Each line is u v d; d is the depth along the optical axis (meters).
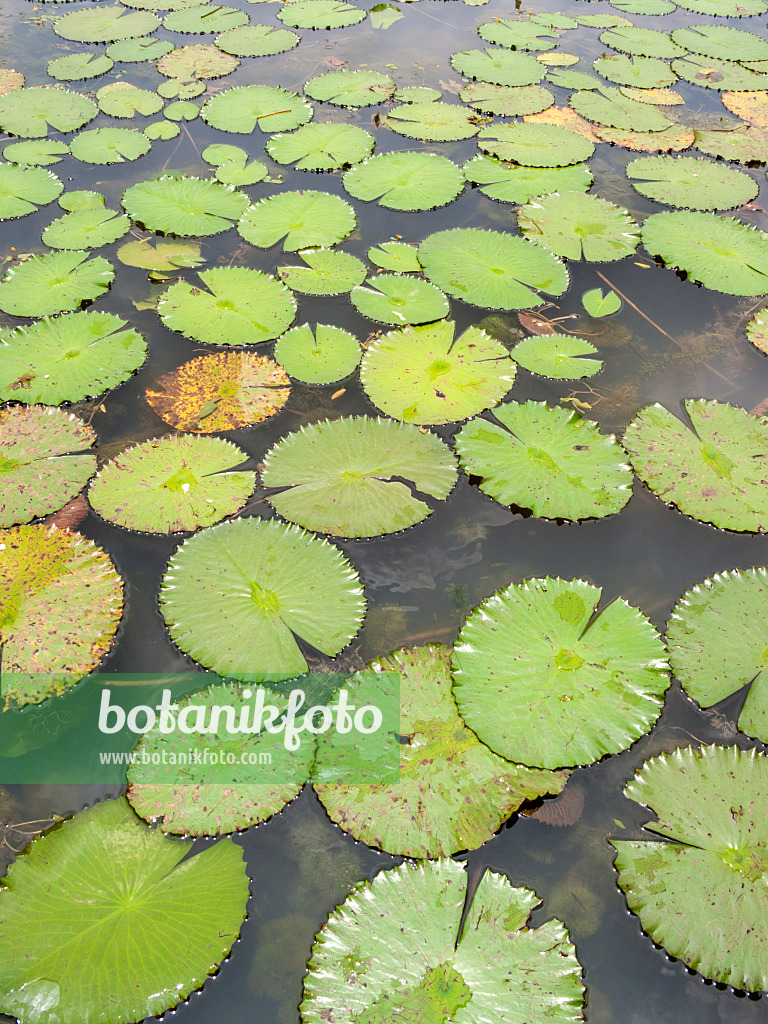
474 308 3.39
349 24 6.04
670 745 1.98
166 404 2.87
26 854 1.73
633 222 3.92
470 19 6.30
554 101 5.05
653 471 2.66
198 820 1.78
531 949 1.62
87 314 3.24
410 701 2.01
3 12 6.14
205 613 2.19
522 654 2.12
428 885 1.70
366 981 1.56
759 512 2.52
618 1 6.66
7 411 2.81
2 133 4.55
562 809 1.85
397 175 4.24
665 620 2.27
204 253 3.67
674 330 3.34
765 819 1.83
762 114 4.95
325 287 3.42
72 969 1.55
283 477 2.58
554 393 3.01
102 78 5.23
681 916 1.67
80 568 2.31
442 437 2.78
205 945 1.60
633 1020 1.55
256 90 5.01
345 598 2.24
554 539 2.48
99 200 4.00
